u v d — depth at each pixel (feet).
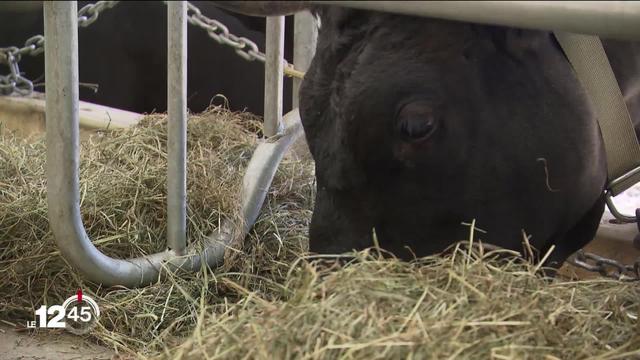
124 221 8.64
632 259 9.58
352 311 5.05
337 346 4.76
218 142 10.07
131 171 9.20
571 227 6.52
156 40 16.98
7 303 8.02
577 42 6.05
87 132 11.58
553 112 5.88
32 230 8.45
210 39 16.31
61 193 7.14
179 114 8.00
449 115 5.63
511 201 5.94
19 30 17.02
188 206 8.65
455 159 5.71
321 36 6.13
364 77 5.64
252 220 8.90
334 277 5.35
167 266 8.16
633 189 10.81
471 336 4.97
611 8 4.67
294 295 5.35
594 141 6.10
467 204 5.86
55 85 6.83
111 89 17.22
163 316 7.77
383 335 4.89
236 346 5.07
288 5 4.78
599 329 5.50
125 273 7.86
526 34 5.74
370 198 5.93
